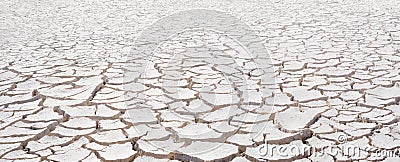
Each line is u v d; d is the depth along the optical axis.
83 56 4.25
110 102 2.93
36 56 4.25
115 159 2.18
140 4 8.60
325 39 4.88
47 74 3.61
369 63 3.81
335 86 3.20
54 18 6.88
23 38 5.21
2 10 7.85
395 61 3.87
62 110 2.78
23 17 6.99
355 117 2.61
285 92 3.09
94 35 5.36
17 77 3.52
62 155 2.22
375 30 5.31
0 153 2.24
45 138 2.41
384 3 7.82
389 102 2.84
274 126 2.51
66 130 2.50
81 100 2.97
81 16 7.08
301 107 2.79
